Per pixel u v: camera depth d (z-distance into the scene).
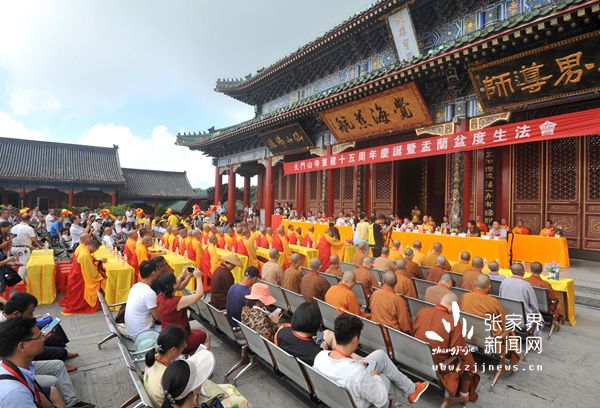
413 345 4.71
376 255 13.89
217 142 29.53
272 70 25.22
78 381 5.37
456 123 13.81
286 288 8.05
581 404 4.86
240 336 5.80
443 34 16.59
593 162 14.02
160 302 5.21
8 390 3.04
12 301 4.50
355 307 6.04
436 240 13.71
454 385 4.53
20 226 11.55
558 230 13.09
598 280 10.82
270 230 13.63
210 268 10.75
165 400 2.83
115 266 9.04
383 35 18.95
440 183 25.09
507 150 16.16
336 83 22.95
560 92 10.62
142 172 51.44
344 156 18.42
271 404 4.87
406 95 14.33
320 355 3.88
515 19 10.16
